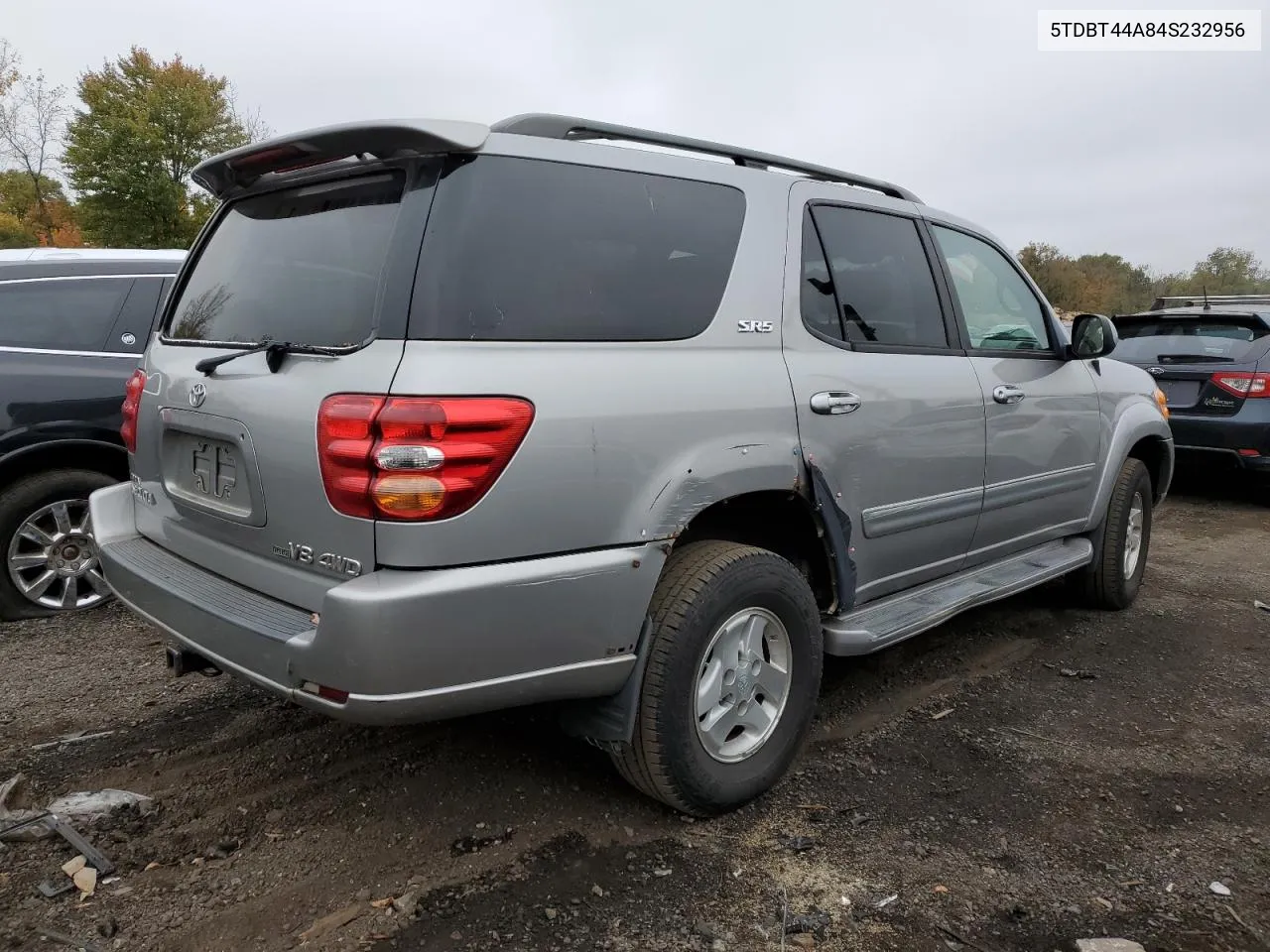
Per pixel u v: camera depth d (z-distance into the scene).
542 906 2.34
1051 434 4.14
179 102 32.50
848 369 3.07
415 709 2.12
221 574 2.59
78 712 3.40
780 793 2.95
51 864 2.47
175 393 2.76
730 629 2.68
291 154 2.58
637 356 2.48
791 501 2.93
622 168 2.62
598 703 2.58
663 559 2.48
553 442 2.23
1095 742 3.37
